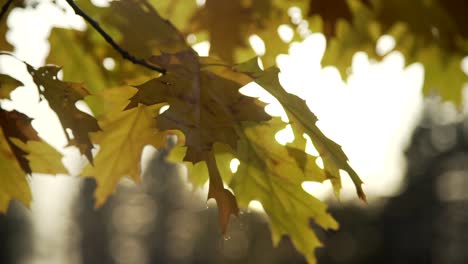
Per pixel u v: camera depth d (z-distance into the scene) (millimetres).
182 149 2783
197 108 1937
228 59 3400
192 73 2037
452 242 32500
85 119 2096
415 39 4086
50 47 2836
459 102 4473
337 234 21562
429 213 32625
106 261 59594
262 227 20359
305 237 2617
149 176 54688
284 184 2428
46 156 2611
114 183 2744
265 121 2160
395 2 3873
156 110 2586
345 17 3414
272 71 2105
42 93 2074
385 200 29094
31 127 2369
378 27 3912
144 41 2592
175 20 3312
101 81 2873
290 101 2090
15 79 2270
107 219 61188
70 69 2873
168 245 50406
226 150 2295
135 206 57938
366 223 22688
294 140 2285
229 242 20953
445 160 37812
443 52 4141
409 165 37219
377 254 22641
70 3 2234
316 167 2309
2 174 2619
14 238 28734
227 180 2447
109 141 2645
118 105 2553
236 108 1964
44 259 53469
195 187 2871
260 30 3395
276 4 3377
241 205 2475
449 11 3936
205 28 3354
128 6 2580
